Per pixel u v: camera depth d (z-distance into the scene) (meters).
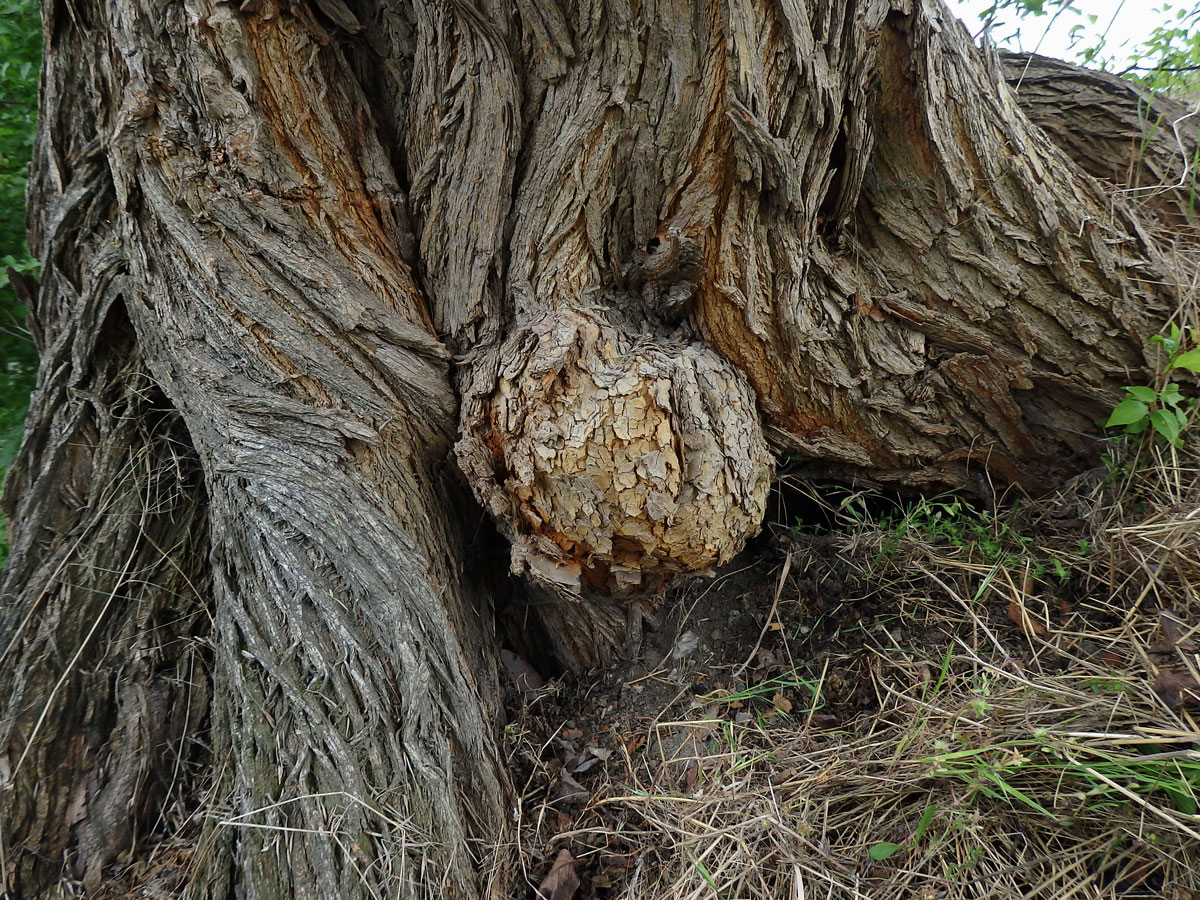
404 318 0.77
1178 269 0.85
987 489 0.87
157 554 0.79
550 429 0.68
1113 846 0.62
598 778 0.76
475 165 0.76
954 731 0.68
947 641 0.79
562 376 0.70
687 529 0.69
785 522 0.94
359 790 0.63
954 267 0.81
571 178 0.75
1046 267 0.80
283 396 0.73
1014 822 0.65
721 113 0.71
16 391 1.14
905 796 0.68
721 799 0.70
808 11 0.71
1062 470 0.87
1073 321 0.81
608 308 0.77
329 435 0.73
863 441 0.84
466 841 0.66
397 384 0.75
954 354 0.83
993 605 0.80
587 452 0.67
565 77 0.74
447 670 0.70
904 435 0.84
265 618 0.70
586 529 0.69
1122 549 0.77
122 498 0.79
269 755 0.66
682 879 0.66
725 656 0.84
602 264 0.77
